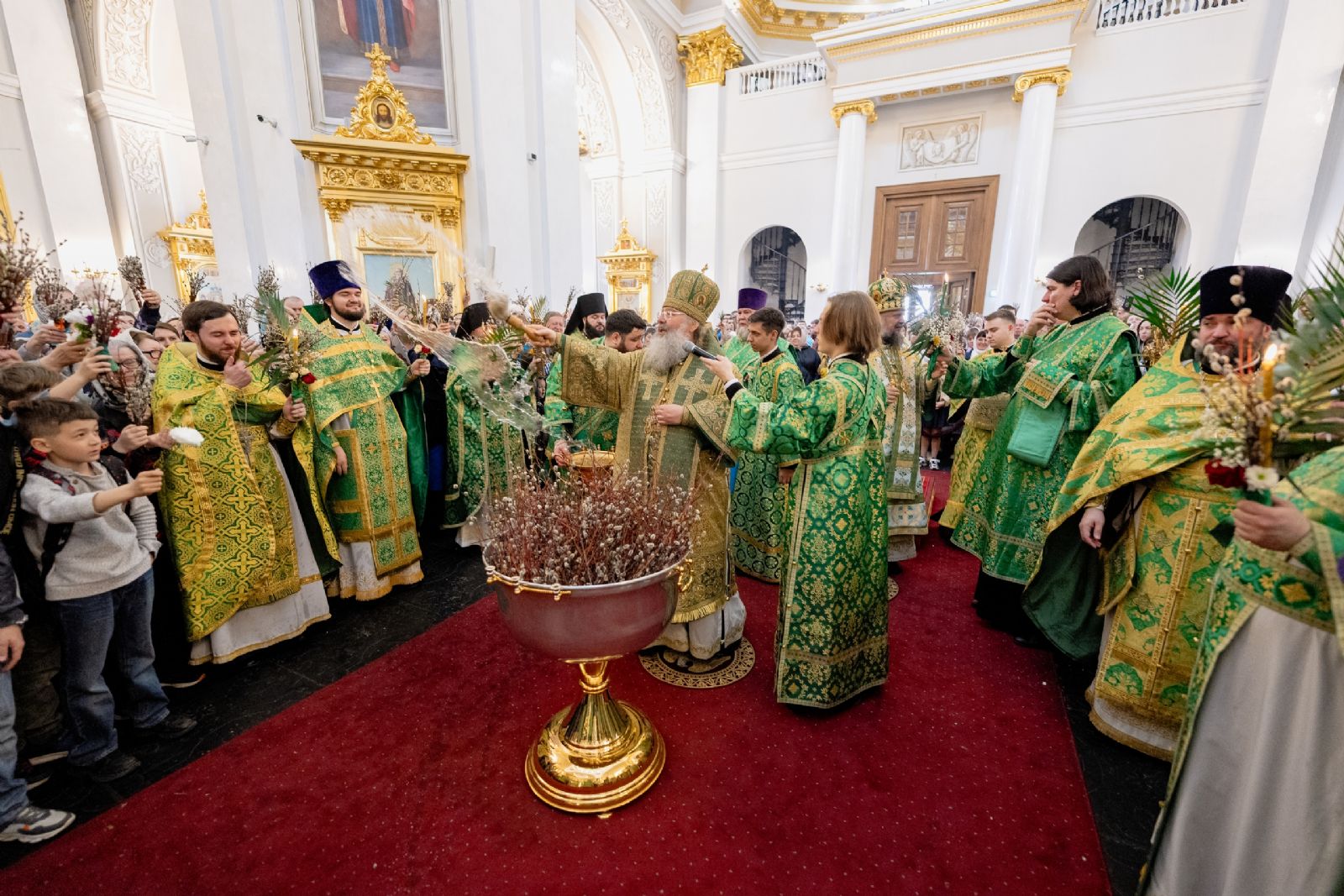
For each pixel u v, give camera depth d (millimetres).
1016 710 2283
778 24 14445
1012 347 2973
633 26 11602
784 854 1668
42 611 1756
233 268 6406
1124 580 2014
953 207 10961
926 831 1741
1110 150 9617
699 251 13273
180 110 12242
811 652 2123
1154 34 9180
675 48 12703
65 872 1611
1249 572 1250
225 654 2479
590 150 13445
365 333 3150
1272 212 8359
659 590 1614
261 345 2727
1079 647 2449
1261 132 8367
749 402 1947
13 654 1583
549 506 1669
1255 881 1233
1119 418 2033
